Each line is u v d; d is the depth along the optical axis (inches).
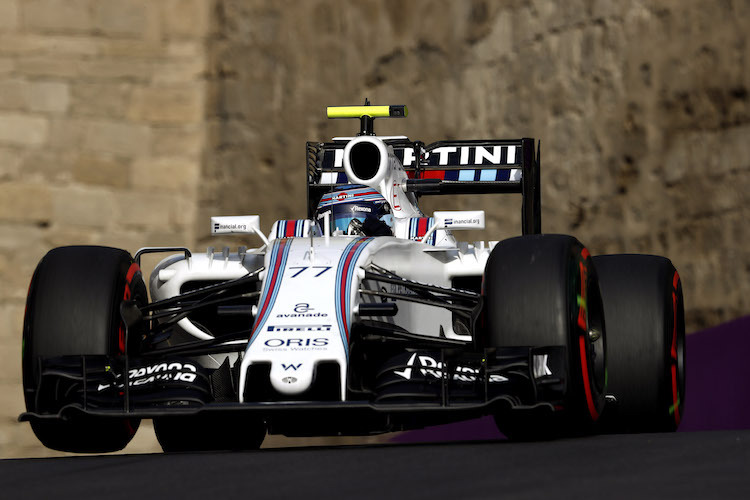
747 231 1745.8
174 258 804.6
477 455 507.5
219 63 2011.6
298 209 2028.8
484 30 2047.2
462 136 2033.7
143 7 1998.0
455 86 2052.2
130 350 679.1
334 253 683.4
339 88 2080.5
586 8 1958.7
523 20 2018.9
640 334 754.2
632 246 1867.6
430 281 788.6
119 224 1932.8
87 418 610.2
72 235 1910.7
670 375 759.7
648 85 1883.6
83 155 1932.8
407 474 438.6
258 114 2027.6
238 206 1987.0
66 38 1962.4
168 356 680.4
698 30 1838.1
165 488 419.8
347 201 855.7
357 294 650.8
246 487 413.4
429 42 2073.1
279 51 2062.0
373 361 703.1
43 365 613.9
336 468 467.5
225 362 693.3
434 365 615.5
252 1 2052.2
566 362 607.5
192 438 870.4
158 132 1977.1
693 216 1808.6
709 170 1803.6
